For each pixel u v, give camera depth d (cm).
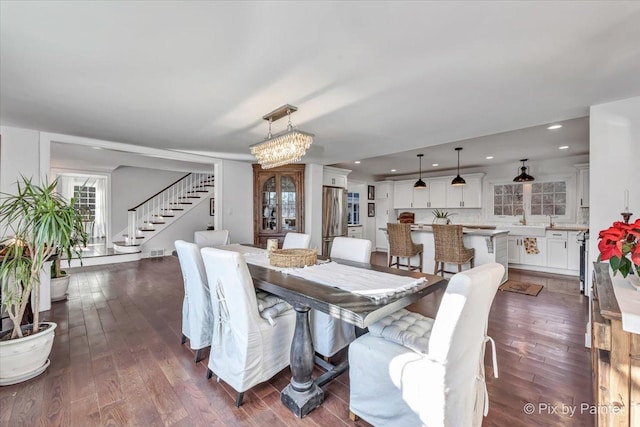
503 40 150
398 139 362
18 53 164
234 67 179
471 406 137
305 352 178
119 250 662
